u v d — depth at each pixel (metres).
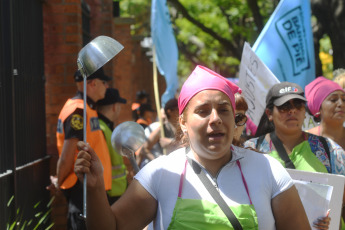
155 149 8.33
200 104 2.90
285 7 7.46
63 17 7.90
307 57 7.51
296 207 3.01
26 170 6.44
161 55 8.96
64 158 5.59
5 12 5.57
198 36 22.41
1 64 5.46
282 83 4.71
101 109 6.34
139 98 14.48
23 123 6.49
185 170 3.00
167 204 2.96
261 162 3.03
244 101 4.38
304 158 4.56
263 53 7.43
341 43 12.18
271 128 5.16
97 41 2.89
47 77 7.91
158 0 8.90
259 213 2.91
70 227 5.71
